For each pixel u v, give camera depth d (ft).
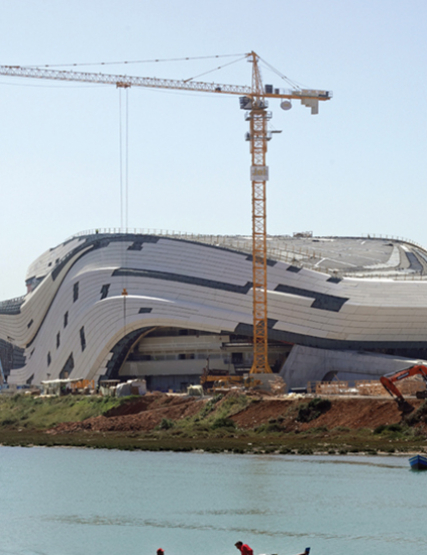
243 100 580.71
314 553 192.65
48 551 200.54
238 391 492.95
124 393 579.07
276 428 416.26
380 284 617.62
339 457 325.83
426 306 610.65
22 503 255.91
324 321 619.26
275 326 629.10
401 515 224.53
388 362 582.35
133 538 210.38
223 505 244.01
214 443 387.96
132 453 371.56
